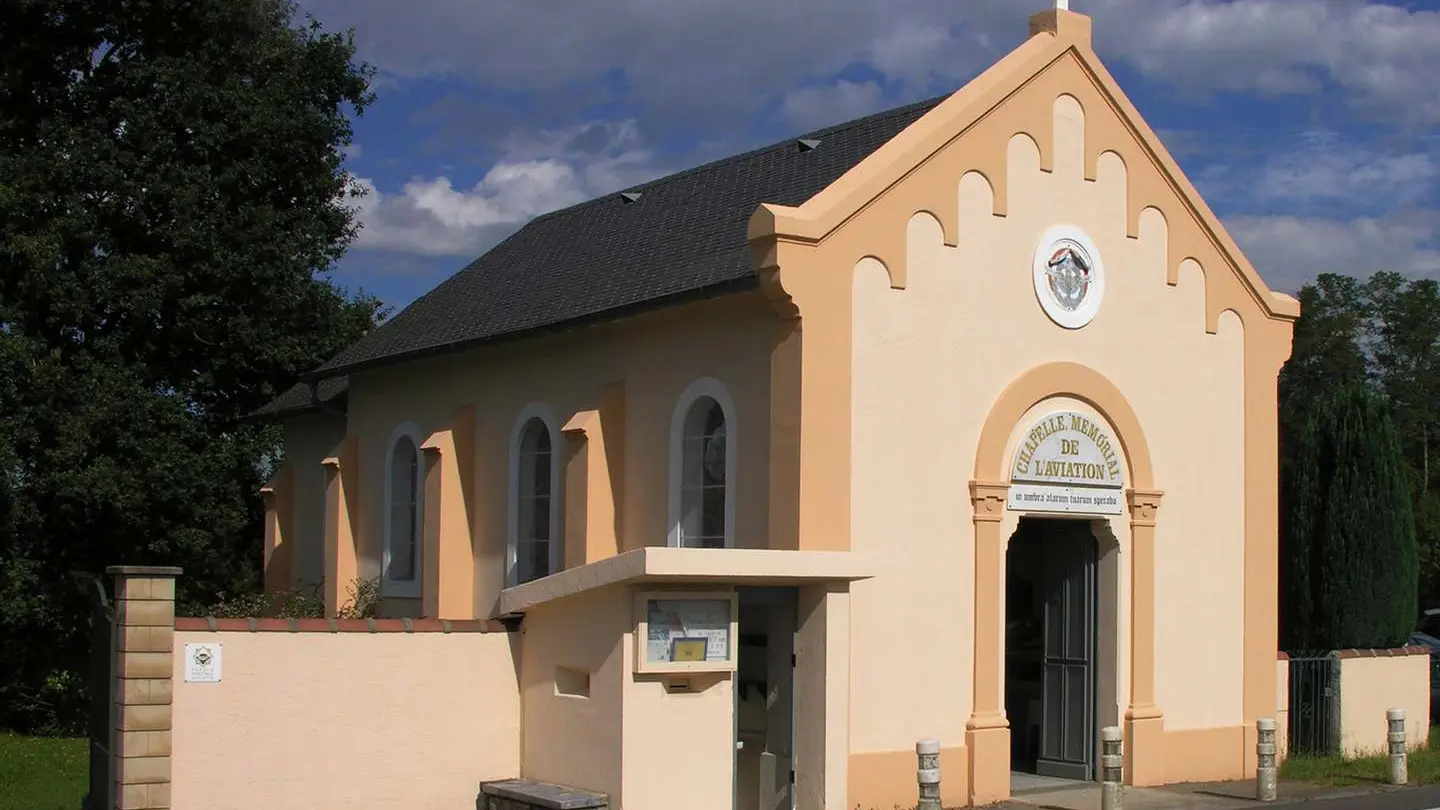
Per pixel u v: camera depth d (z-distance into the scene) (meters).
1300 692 20.44
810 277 15.26
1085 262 17.83
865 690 15.53
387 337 24.47
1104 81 18.12
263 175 27.34
